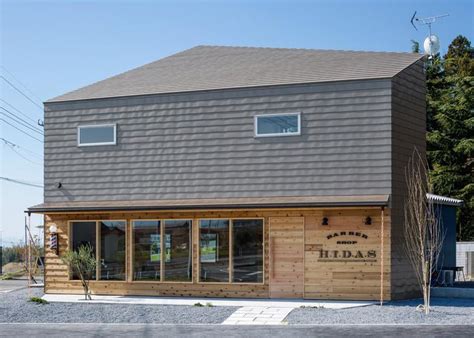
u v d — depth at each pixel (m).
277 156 18.91
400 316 14.95
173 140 20.08
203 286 19.19
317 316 15.18
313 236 18.17
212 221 19.22
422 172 19.53
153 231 19.88
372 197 17.59
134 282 19.92
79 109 21.20
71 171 21.17
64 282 20.67
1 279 27.89
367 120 18.08
